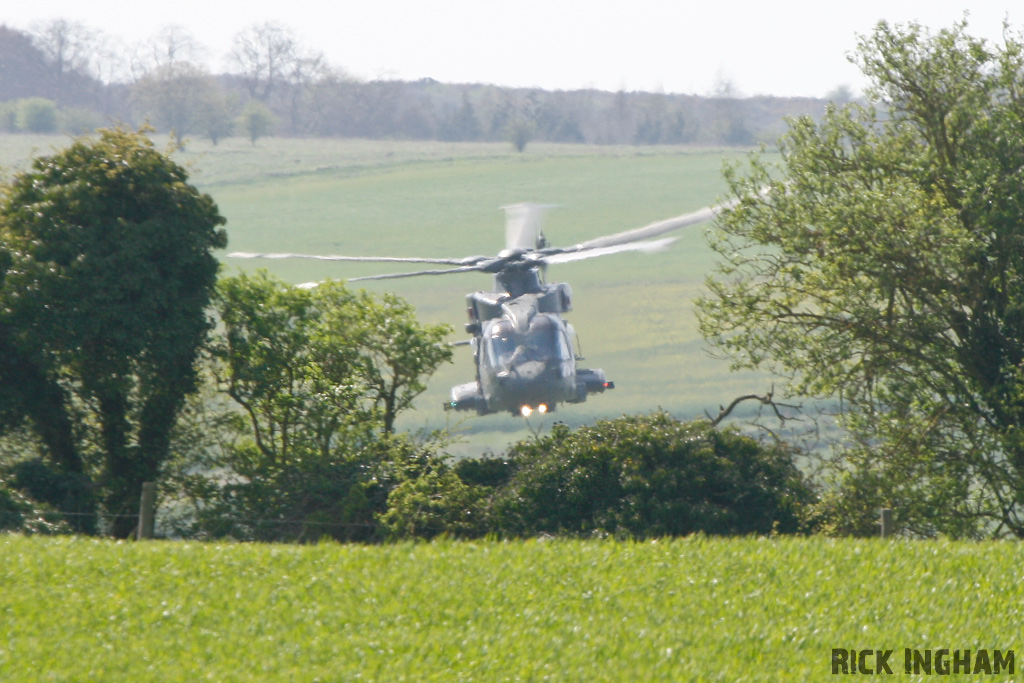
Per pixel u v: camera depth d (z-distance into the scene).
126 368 82.88
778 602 36.28
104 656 30.72
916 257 74.06
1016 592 37.47
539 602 36.38
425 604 35.91
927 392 82.38
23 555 41.03
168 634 32.84
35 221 80.06
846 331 79.06
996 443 75.56
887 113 83.12
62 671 29.50
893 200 72.56
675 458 67.56
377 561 41.00
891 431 80.31
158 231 82.12
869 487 73.62
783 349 78.94
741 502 66.62
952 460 76.81
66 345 78.12
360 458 80.12
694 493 66.00
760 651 32.09
